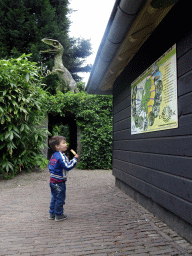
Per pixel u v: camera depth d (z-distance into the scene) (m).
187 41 2.34
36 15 14.25
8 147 6.02
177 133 2.52
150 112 3.32
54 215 3.13
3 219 3.11
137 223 2.99
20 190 5.09
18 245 2.29
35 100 6.63
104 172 8.16
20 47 12.71
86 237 2.50
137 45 3.72
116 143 5.55
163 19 2.91
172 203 2.61
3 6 12.95
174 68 2.61
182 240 2.44
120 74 5.27
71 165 3.00
